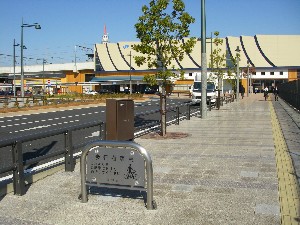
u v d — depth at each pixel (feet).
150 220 14.20
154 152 28.37
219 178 20.29
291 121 53.67
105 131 28.32
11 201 16.80
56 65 394.93
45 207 15.92
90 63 361.71
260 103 116.37
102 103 133.28
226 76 171.01
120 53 343.87
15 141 17.49
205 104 59.41
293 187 18.28
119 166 15.83
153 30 38.93
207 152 28.30
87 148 16.14
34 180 20.16
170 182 19.57
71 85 318.45
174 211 15.16
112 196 17.35
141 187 15.53
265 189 18.03
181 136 37.52
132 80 309.01
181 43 41.19
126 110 30.53
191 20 39.09
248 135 38.09
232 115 66.39
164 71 39.09
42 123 58.18
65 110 93.97
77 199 16.99
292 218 14.11
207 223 13.82
